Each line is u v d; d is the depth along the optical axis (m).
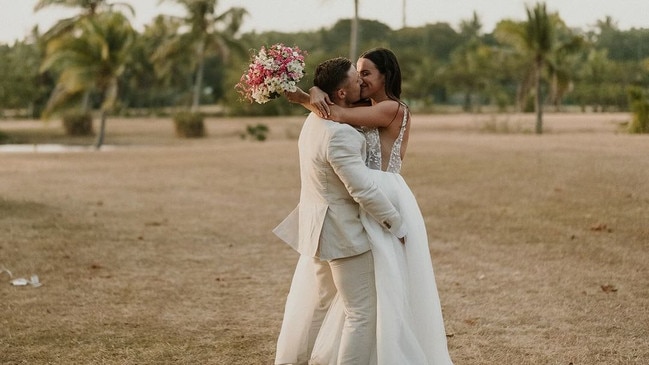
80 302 5.65
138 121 47.09
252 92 3.52
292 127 36.50
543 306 5.45
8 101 44.72
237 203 11.12
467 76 67.94
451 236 8.16
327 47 82.81
